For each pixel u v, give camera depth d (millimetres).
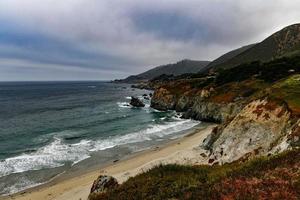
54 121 83688
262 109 37719
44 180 36375
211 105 79688
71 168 40906
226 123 42281
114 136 61719
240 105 70188
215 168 22047
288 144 27406
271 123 35156
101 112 103125
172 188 15000
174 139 56750
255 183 13273
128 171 36219
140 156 44812
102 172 37781
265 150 32188
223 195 12562
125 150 49938
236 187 13148
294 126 29422
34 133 66250
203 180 15922
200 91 95438
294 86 41000
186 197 13359
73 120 85188
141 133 64438
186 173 18609
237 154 34844
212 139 42719
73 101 147125
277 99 37688
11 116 93812
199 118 82375
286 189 12266
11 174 38344
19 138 60781
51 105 128125
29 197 30984
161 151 46531
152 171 19531
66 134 64750
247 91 75562
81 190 31438
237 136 37094
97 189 21984
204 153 40250
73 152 49094
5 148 52156
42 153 48594
